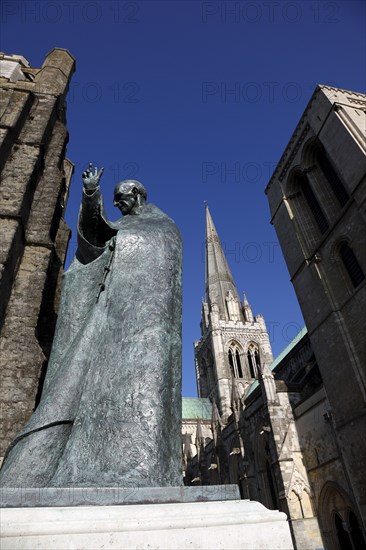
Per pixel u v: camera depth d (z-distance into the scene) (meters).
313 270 29.05
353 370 23.61
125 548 1.69
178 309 3.21
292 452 29.78
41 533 1.66
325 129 29.05
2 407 9.14
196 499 2.17
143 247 3.34
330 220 29.03
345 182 26.19
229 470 42.94
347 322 25.38
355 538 24.19
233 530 1.87
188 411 71.88
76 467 2.30
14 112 15.06
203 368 81.31
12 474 2.31
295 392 33.72
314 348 27.69
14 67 21.89
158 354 2.76
